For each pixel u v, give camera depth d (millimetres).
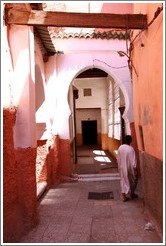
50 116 10273
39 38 8578
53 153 10367
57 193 8953
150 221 5938
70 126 12461
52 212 6918
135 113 7469
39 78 9727
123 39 10836
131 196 7980
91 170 12906
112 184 10141
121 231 5555
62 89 10977
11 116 5156
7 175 4859
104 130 22984
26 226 5652
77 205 7520
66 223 6102
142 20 5848
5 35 5402
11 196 5020
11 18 5605
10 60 5605
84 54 10969
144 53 6031
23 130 5684
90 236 5348
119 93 15109
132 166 7824
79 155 19734
